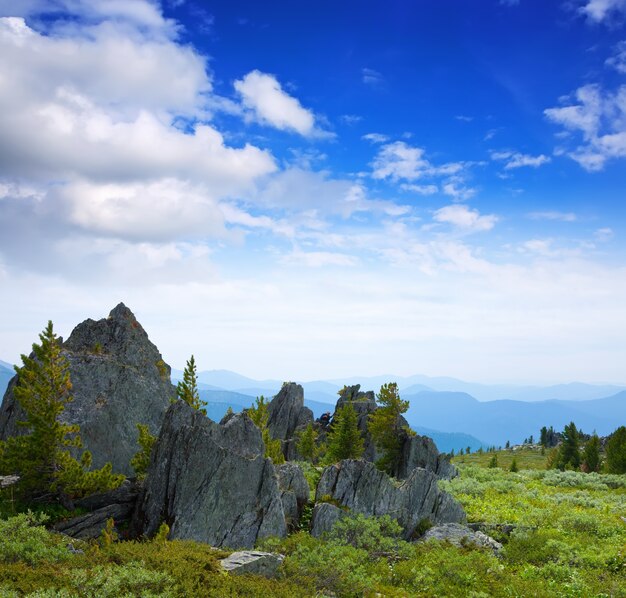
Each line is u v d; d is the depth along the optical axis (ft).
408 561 85.40
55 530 85.40
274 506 99.86
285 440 271.90
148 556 58.85
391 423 218.38
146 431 112.37
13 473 102.32
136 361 148.15
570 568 81.87
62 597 43.14
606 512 136.36
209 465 94.53
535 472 242.78
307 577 64.64
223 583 53.78
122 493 97.91
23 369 95.76
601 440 406.82
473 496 165.27
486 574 77.30
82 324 152.05
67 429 94.63
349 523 97.35
